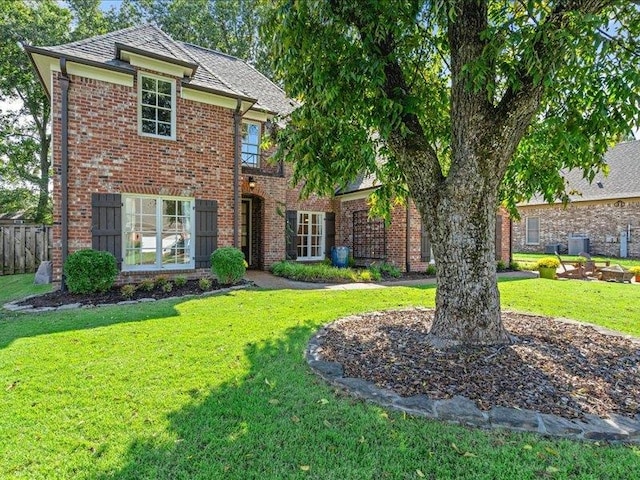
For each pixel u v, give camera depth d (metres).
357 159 4.88
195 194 9.62
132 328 5.34
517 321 5.54
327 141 4.87
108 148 8.46
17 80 18.05
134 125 8.74
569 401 3.08
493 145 4.09
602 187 18.58
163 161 9.13
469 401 3.08
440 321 4.51
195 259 9.66
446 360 3.89
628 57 4.12
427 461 2.40
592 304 7.43
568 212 19.94
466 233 4.30
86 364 3.96
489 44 3.56
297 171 5.12
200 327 5.42
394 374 3.63
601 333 4.89
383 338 4.73
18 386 3.42
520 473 2.29
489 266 4.37
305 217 14.59
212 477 2.25
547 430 2.70
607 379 3.49
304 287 9.37
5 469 2.31
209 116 9.80
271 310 6.59
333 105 4.35
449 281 4.42
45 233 12.73
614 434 2.65
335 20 3.88
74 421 2.84
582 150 4.70
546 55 3.39
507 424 2.77
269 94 13.81
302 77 4.46
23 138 20.19
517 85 3.72
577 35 3.18
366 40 4.04
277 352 4.36
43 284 9.43
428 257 13.11
